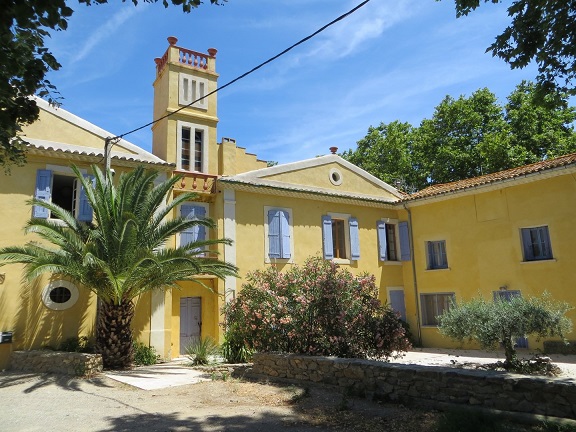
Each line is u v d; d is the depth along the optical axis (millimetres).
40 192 12156
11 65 4102
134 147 14156
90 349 11781
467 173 25828
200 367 11016
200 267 10625
